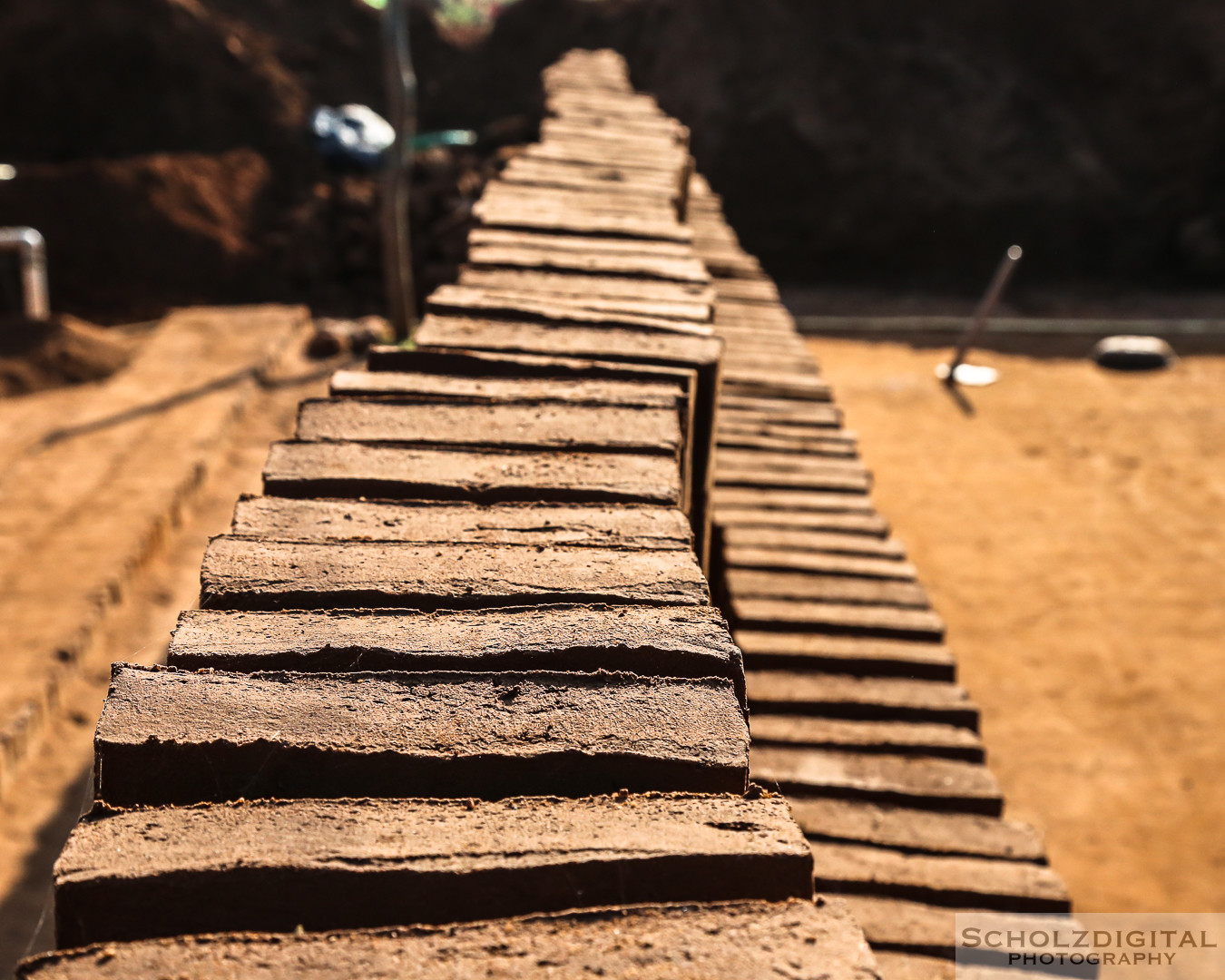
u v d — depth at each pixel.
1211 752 6.43
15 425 9.60
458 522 1.75
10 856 4.99
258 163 16.55
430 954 1.03
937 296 16.53
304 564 1.58
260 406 10.83
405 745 1.24
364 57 20.14
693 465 2.68
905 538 9.16
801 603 4.49
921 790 3.63
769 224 17.33
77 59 16.11
